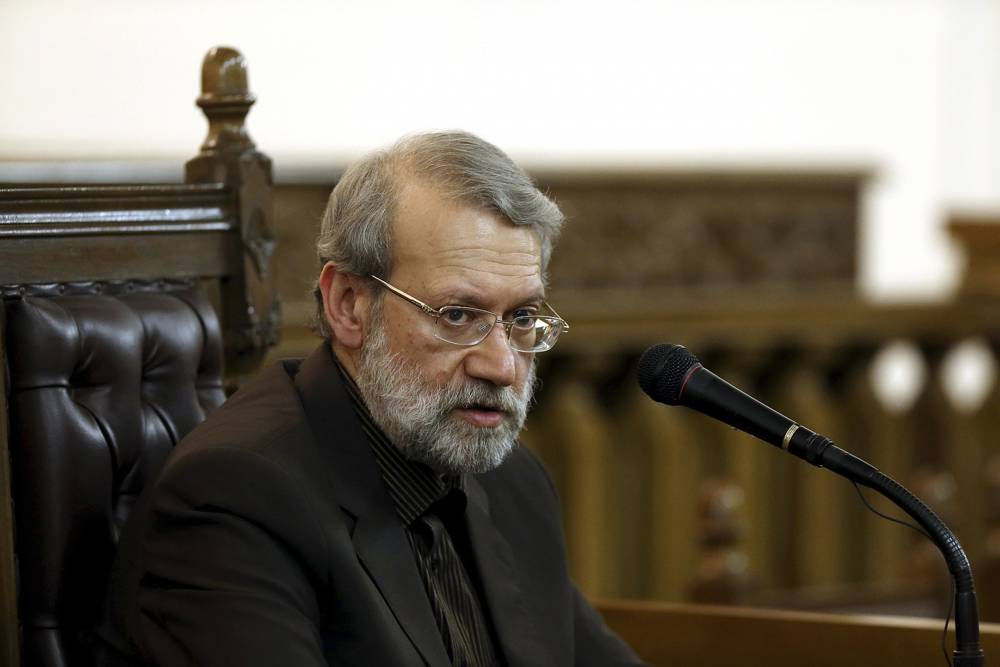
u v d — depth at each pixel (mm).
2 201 7418
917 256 29422
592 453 18922
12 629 7090
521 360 7383
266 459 6898
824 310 20375
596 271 19922
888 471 21250
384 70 22922
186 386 8086
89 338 7461
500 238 7184
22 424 7160
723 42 26375
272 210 9289
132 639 6848
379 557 7195
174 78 20844
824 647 9438
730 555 14305
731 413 6938
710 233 20828
